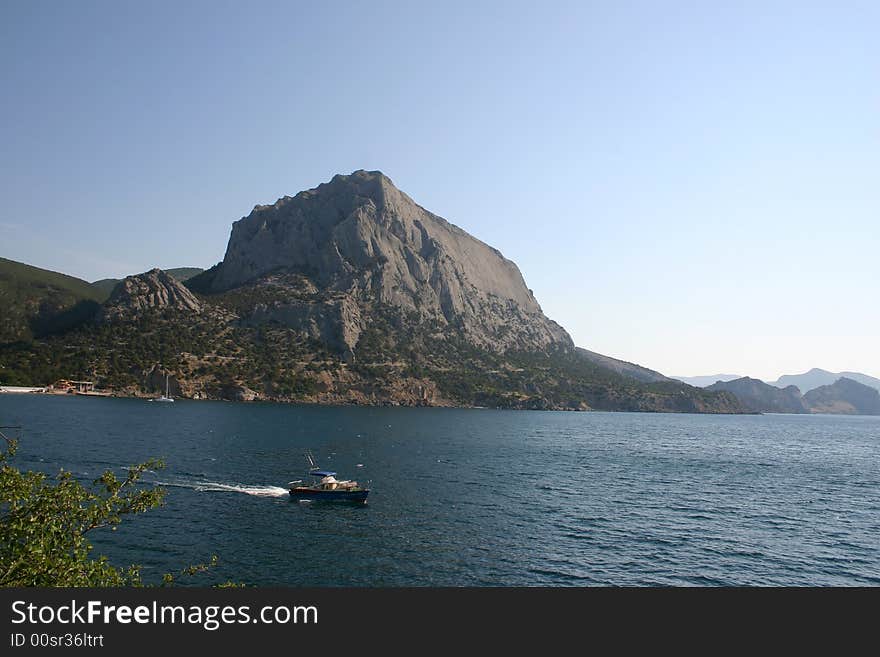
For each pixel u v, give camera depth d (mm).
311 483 74188
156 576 41906
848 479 110438
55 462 86750
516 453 131000
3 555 20578
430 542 53750
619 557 51250
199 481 78625
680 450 157250
